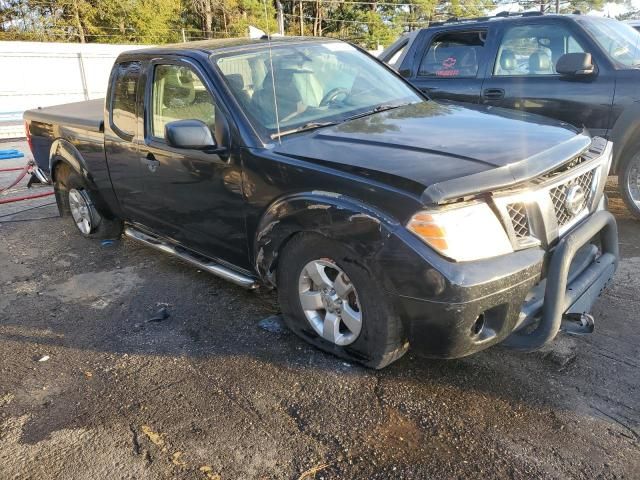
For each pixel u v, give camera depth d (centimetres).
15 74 1766
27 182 854
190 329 379
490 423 270
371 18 4672
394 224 266
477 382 300
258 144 334
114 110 461
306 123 358
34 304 436
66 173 570
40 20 3647
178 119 392
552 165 282
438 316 260
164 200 418
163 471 256
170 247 449
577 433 260
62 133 543
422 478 242
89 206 543
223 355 344
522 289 265
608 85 505
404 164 279
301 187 306
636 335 335
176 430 282
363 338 303
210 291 434
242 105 351
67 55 1853
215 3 4088
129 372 335
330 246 299
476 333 273
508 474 240
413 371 312
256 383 313
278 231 321
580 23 535
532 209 275
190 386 316
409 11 5209
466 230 257
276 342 352
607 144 355
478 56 591
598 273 307
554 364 311
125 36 3806
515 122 347
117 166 463
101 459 266
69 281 475
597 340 332
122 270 490
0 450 278
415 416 278
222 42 418
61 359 355
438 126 338
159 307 414
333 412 286
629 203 520
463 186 256
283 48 414
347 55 446
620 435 257
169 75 401
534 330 286
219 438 274
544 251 277
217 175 358
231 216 359
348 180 285
